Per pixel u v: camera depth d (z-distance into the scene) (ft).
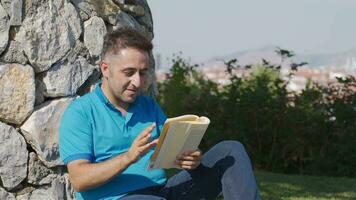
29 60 16.87
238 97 36.40
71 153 14.10
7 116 16.66
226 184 14.38
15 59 16.72
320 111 35.94
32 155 16.93
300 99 36.60
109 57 14.24
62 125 14.37
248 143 36.09
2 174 16.67
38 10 17.10
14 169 16.75
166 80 42.98
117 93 14.28
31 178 16.90
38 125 16.80
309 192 27.04
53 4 17.35
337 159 34.81
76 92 17.58
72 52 17.56
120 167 13.52
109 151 14.46
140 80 14.16
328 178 30.99
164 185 15.19
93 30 18.15
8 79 16.65
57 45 17.29
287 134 35.94
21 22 16.84
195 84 45.70
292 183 29.01
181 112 38.60
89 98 14.65
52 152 16.99
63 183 17.22
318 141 35.91
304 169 36.11
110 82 14.34
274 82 39.50
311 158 35.53
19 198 16.83
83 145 14.15
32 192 16.97
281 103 35.83
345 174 34.45
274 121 35.91
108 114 14.58
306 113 36.09
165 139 13.60
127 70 14.06
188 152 14.21
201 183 15.01
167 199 15.08
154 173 14.83
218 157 14.69
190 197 15.07
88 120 14.38
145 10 20.90
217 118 36.60
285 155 36.27
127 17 19.65
